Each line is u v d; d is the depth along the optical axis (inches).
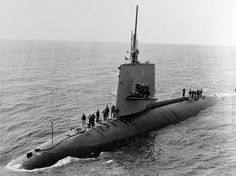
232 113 1465.3
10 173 830.5
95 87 2206.0
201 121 1330.0
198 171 876.6
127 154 964.6
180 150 1019.3
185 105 1449.3
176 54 6678.2
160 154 979.9
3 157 964.6
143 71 1167.6
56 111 1531.7
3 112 1509.6
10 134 1184.8
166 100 1406.3
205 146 1059.9
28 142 1095.0
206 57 5895.7
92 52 6766.7
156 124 1200.8
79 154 914.7
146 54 6259.8
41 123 1328.7
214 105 1617.9
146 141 1072.8
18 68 3363.7
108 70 3272.6
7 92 1993.1
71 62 4165.8
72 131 1000.9
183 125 1268.5
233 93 2048.5
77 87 2197.3
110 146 988.6
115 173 845.8
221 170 885.2
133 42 1133.1
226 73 3203.7
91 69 3356.3
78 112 1515.7
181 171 874.1
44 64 3833.7
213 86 2330.2
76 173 834.2
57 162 871.1
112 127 1052.5
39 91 2033.7
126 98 1128.2
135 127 1114.1
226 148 1045.2
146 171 865.5
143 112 1224.8
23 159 884.6
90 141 958.4
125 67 1093.8
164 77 2758.4
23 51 6712.6
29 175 816.3
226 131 1211.2
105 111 1097.4
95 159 915.4
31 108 1588.3
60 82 2418.8
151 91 1227.2
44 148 899.4
